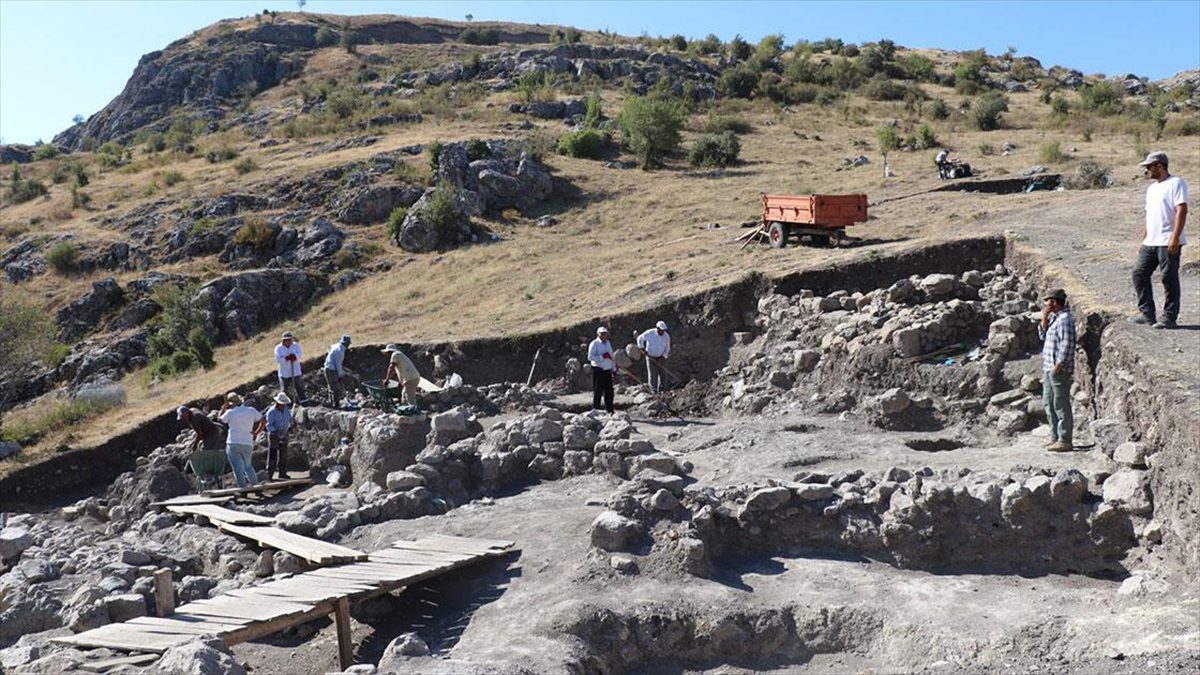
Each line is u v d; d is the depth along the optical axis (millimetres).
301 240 38469
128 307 36750
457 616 10031
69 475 21703
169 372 31391
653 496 10875
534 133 49219
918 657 8648
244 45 96688
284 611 9305
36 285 39844
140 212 44250
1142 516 9945
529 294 27312
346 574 10469
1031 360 14734
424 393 18453
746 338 20641
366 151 46812
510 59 69750
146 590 11688
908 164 38531
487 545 11227
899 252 20547
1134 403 10922
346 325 29781
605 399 17781
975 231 21547
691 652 9234
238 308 34625
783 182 37969
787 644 9305
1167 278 11883
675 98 58312
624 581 9961
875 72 71250
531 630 9102
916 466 12422
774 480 11727
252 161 48438
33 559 13664
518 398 18891
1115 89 62000
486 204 38594
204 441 18453
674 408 19562
